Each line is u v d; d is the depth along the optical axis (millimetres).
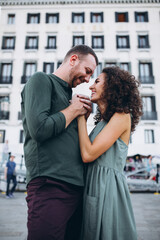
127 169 12211
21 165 12484
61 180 1055
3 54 18953
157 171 9578
